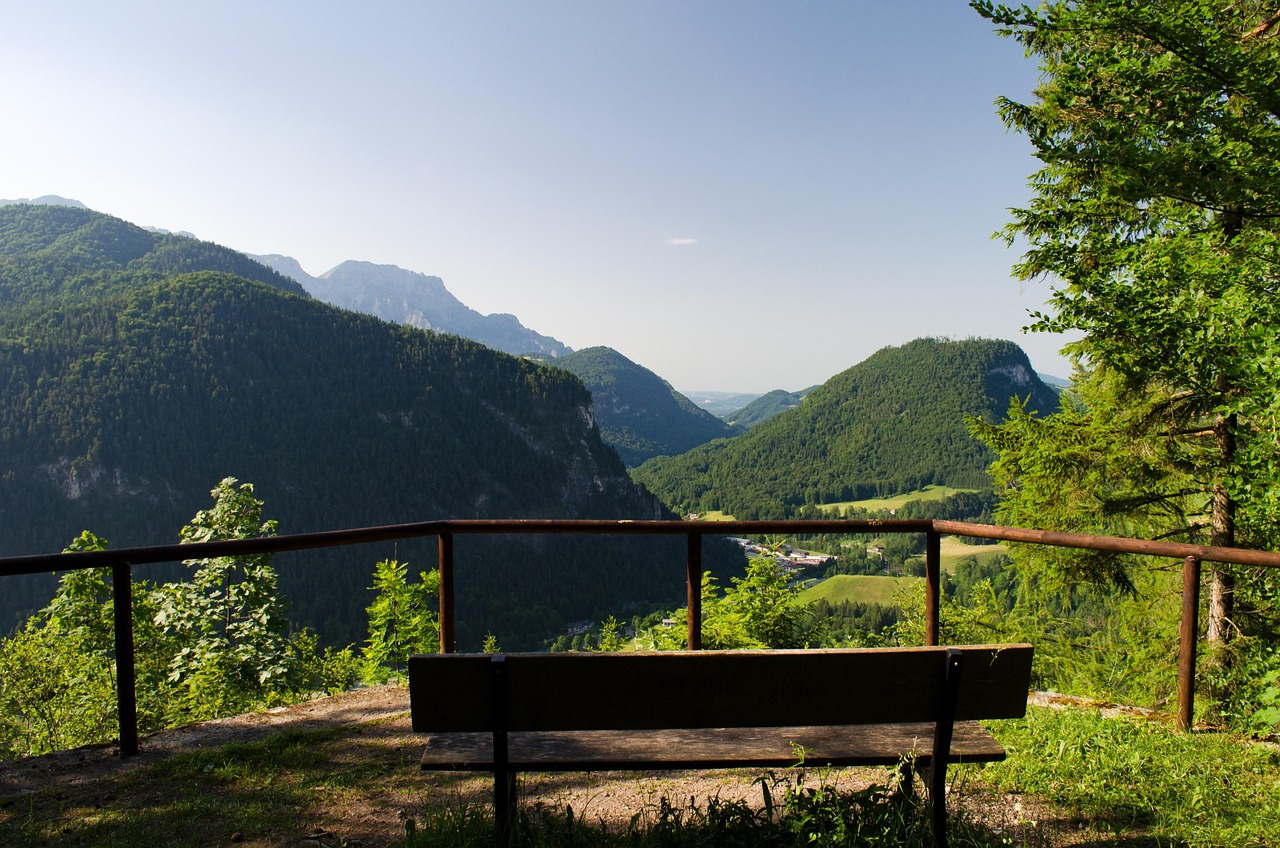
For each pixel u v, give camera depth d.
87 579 8.28
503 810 2.23
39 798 2.79
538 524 3.67
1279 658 3.54
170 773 3.00
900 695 2.19
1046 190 7.63
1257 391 4.85
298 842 2.47
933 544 3.80
